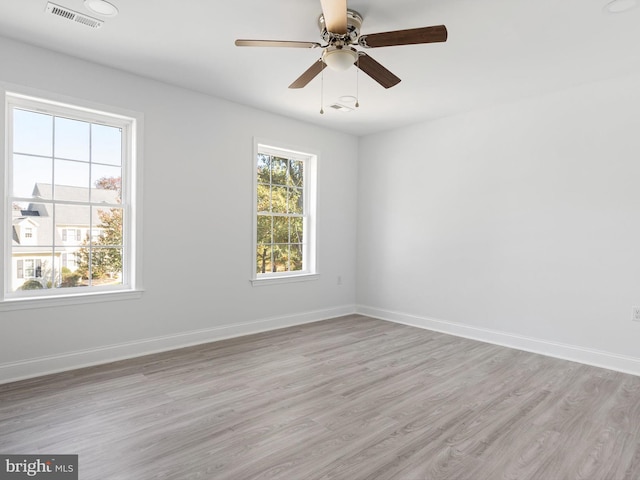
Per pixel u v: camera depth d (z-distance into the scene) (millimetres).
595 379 3195
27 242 3148
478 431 2344
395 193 5219
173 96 3822
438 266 4758
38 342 3123
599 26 2633
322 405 2668
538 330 3922
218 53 3139
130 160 3635
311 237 5227
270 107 4434
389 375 3238
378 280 5426
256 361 3547
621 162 3432
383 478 1891
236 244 4355
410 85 3693
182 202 3916
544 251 3889
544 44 2891
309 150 5039
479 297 4375
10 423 2359
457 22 2613
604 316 3523
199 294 4066
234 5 2473
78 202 3375
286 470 1939
